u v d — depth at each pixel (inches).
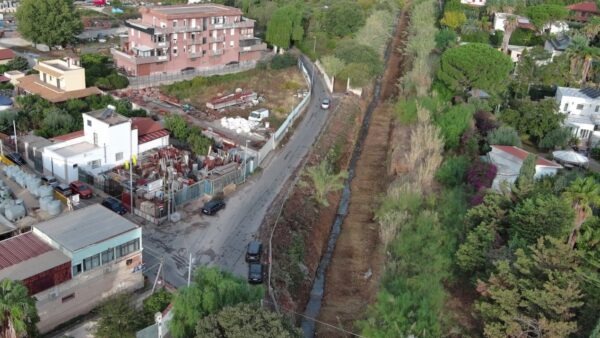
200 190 2519.7
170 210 2359.7
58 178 2561.5
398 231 2326.5
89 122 2652.6
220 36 4471.0
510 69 3737.7
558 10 5265.8
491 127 3275.1
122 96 3671.3
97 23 5723.4
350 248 2477.9
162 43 4109.3
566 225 1914.4
